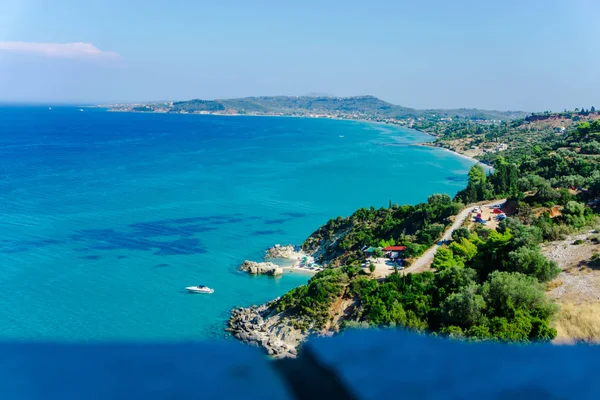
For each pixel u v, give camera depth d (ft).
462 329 197.47
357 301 264.52
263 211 568.82
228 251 424.46
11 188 646.33
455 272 251.19
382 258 341.00
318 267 387.34
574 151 638.53
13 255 398.01
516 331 175.01
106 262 389.39
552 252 266.57
